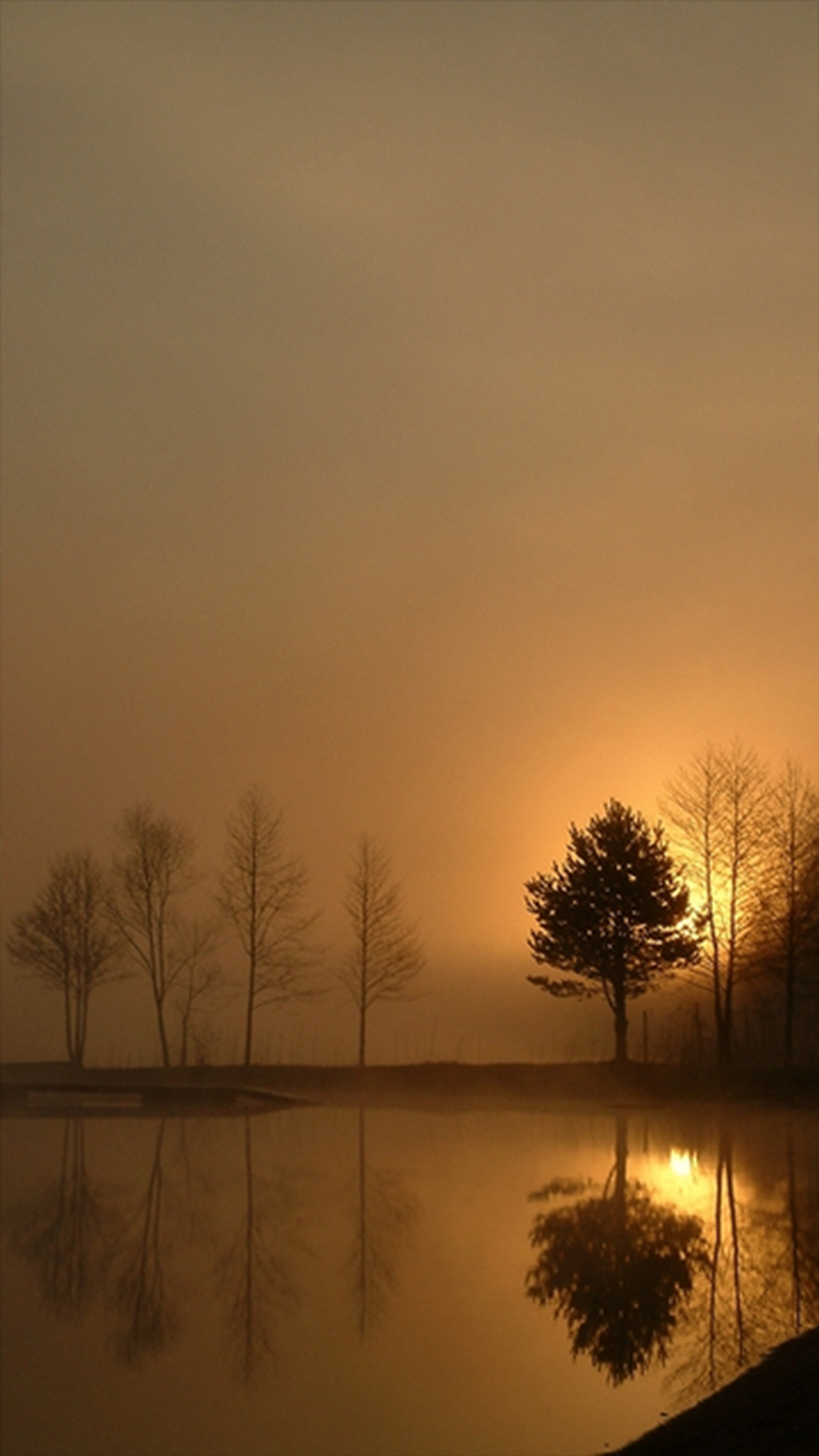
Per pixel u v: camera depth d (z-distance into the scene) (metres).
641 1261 23.02
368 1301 20.84
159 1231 26.33
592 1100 50.94
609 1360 17.56
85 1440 15.11
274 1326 19.66
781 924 50.38
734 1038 57.88
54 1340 19.03
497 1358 17.84
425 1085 54.53
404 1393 16.50
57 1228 26.69
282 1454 14.55
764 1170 33.44
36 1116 46.81
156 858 59.75
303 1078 56.59
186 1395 16.66
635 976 51.31
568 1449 14.34
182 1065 58.31
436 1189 30.86
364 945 57.16
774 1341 18.08
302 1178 32.50
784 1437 13.09
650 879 49.97
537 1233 25.73
